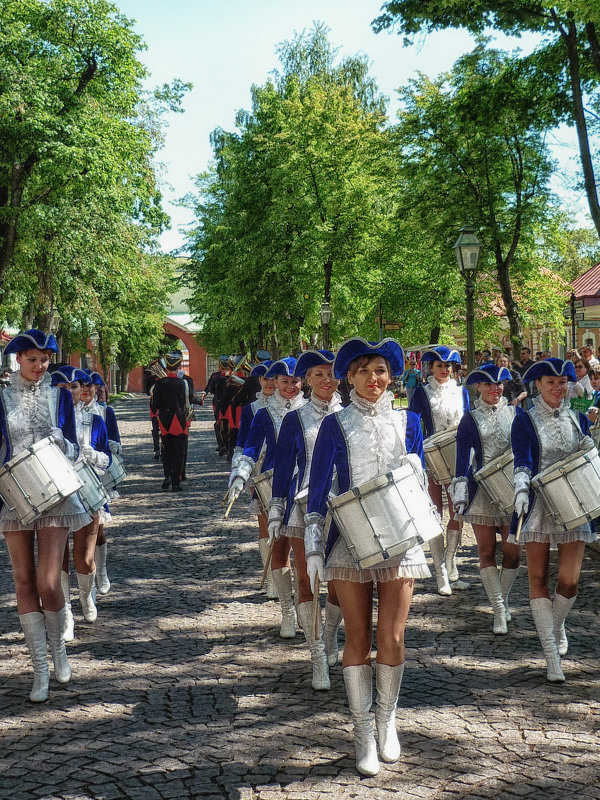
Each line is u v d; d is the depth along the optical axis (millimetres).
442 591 7176
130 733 4414
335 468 4066
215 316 38156
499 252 22203
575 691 4910
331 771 3945
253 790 3768
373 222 28625
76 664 5551
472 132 21031
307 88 34969
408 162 22609
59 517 4996
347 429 4031
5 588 7582
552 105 17016
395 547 3793
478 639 5938
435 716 4578
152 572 8219
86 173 23484
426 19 13430
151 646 5906
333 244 28172
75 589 7656
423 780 3842
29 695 4953
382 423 4043
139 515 11625
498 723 4469
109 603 7105
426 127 22031
